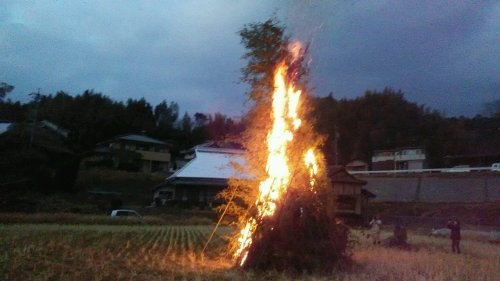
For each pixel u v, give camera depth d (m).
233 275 10.99
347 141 77.44
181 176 45.19
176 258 14.61
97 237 21.61
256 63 13.70
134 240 21.05
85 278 10.23
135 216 34.94
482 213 40.56
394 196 51.00
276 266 11.84
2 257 12.91
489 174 46.75
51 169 44.19
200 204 44.81
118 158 62.16
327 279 10.78
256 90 13.71
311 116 13.82
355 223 40.97
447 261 15.62
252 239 12.16
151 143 66.44
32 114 56.09
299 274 11.52
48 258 13.41
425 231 34.84
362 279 10.72
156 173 60.84
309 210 12.27
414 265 13.84
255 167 13.18
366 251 18.23
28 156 40.16
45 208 36.72
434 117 80.31
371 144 76.31
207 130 80.44
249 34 13.77
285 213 12.07
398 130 77.69
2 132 46.72
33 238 19.44
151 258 14.48
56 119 69.62
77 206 39.09
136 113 84.25
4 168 38.38
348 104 82.50
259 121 13.58
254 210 12.39
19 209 35.78
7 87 53.66
